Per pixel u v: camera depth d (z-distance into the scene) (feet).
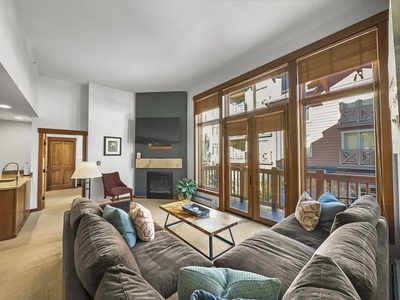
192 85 15.97
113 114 16.70
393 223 6.54
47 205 15.07
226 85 13.02
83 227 4.37
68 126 15.17
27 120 17.53
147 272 4.43
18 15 7.70
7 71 6.54
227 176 13.20
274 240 5.76
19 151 18.45
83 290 3.20
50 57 11.37
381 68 6.81
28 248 8.27
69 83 15.29
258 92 11.35
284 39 9.56
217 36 9.36
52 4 7.34
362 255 3.18
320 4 7.36
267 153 11.06
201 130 16.07
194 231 9.96
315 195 9.25
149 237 5.90
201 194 15.40
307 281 2.35
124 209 7.11
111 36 9.35
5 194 9.06
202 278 2.79
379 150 7.01
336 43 8.05
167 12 7.80
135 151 17.74
